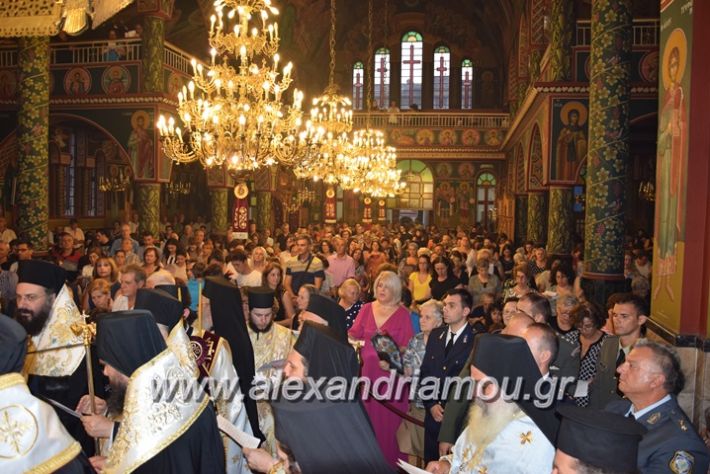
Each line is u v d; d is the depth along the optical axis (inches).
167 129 374.6
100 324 109.5
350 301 259.1
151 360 109.1
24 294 150.9
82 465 92.5
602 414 90.4
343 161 609.9
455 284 378.9
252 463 124.5
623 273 352.2
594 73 359.9
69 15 254.8
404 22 1347.2
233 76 338.0
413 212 1305.4
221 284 167.9
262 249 372.2
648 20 543.5
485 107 1336.1
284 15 1061.8
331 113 523.8
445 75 1352.1
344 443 88.6
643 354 121.7
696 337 207.5
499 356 112.1
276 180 977.5
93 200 911.0
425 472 120.0
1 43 680.4
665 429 116.9
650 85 536.1
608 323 211.0
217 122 336.8
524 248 638.5
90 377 132.5
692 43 204.8
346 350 93.9
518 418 111.0
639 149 860.6
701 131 205.3
